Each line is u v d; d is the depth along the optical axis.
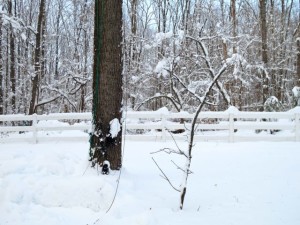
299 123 13.70
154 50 23.91
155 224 5.89
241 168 9.73
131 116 13.66
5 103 27.88
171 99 18.98
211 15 25.38
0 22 19.31
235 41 20.81
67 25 32.03
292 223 6.05
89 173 7.60
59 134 14.59
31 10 31.42
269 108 18.61
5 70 29.48
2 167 7.53
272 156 11.05
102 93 7.84
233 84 22.31
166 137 13.76
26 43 29.17
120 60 8.01
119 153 7.97
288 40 29.16
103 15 7.96
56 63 30.45
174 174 9.10
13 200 6.52
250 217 6.35
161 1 29.08
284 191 7.82
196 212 6.61
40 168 7.62
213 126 13.74
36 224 5.89
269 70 22.39
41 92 26.25
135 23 24.48
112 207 6.43
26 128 13.84
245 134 14.93
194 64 21.58
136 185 7.73
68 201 6.66
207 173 9.27
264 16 19.55
